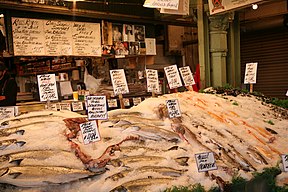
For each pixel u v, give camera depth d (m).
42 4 4.68
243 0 3.59
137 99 4.48
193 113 2.60
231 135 2.46
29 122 1.90
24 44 4.64
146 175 1.77
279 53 7.47
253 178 2.05
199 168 1.91
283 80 7.48
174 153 2.00
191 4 4.52
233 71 4.86
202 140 2.25
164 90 5.23
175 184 1.76
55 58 6.43
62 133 1.85
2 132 1.79
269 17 6.89
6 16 4.48
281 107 3.54
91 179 1.70
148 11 6.13
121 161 1.81
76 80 6.08
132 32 5.95
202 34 4.51
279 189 2.12
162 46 7.41
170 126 2.23
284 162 2.26
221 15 4.34
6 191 1.55
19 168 1.57
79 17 5.21
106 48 5.56
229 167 2.04
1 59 5.99
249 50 8.05
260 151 2.37
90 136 1.82
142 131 2.04
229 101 3.30
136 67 6.45
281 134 2.79
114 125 2.08
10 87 4.34
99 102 1.93
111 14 5.50
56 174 1.61
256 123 2.86
